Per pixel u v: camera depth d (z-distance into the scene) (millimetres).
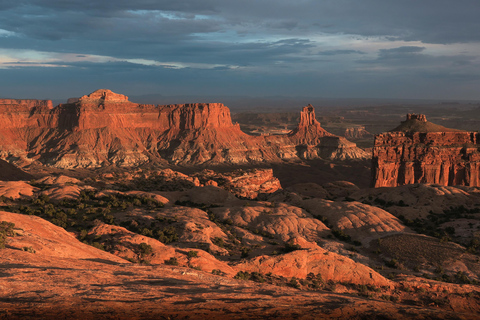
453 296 58500
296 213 102750
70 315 20047
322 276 58688
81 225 76812
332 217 101438
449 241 86250
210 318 21500
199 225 81750
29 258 32438
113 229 64500
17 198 95250
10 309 20203
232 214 101000
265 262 56375
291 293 29078
